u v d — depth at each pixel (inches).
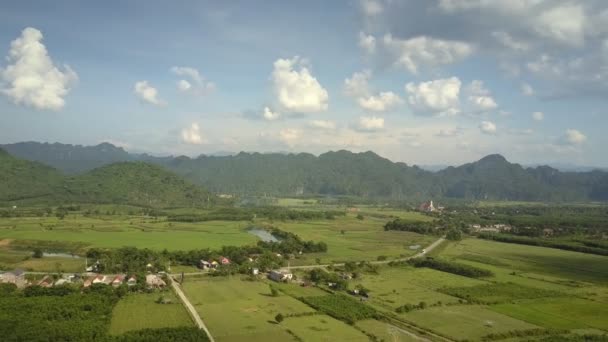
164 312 5738.2
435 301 6683.1
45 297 5974.4
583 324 5807.1
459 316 5979.3
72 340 4539.9
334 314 5772.6
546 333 5413.4
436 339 5093.5
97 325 4955.7
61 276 7470.5
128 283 6924.2
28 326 4793.3
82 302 5728.3
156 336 4726.9
